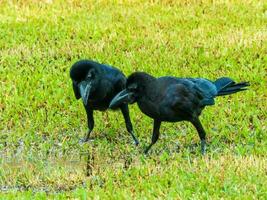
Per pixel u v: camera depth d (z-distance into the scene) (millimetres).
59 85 16516
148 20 20469
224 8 21250
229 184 11023
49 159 13273
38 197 11070
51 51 18469
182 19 20438
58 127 14562
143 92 12266
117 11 21250
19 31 19906
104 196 10898
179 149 13305
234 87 12977
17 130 14500
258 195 10656
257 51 17953
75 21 20453
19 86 16562
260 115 14727
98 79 13156
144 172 11891
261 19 20312
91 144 13758
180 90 12180
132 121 14617
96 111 15023
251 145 13133
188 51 18281
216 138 13570
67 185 11828
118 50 18562
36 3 21969
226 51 17984
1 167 12875
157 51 18281
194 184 11172
